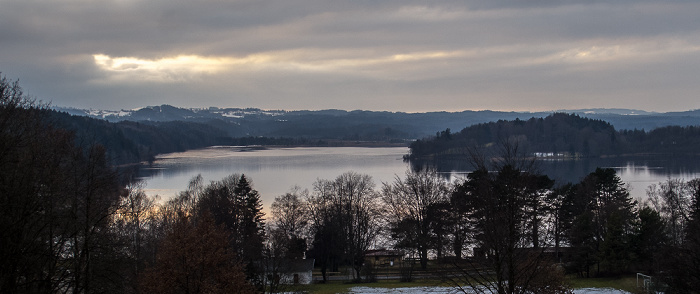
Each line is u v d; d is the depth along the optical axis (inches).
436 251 2453.2
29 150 1131.9
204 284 1123.9
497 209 1007.0
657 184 5162.4
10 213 1028.5
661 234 2229.3
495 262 998.4
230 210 2691.9
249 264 1807.3
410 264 2632.9
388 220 2689.5
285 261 2177.7
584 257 2263.8
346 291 2058.3
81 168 1280.8
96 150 1314.0
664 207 2871.6
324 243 2640.3
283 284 1959.9
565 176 6269.7
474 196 1314.0
